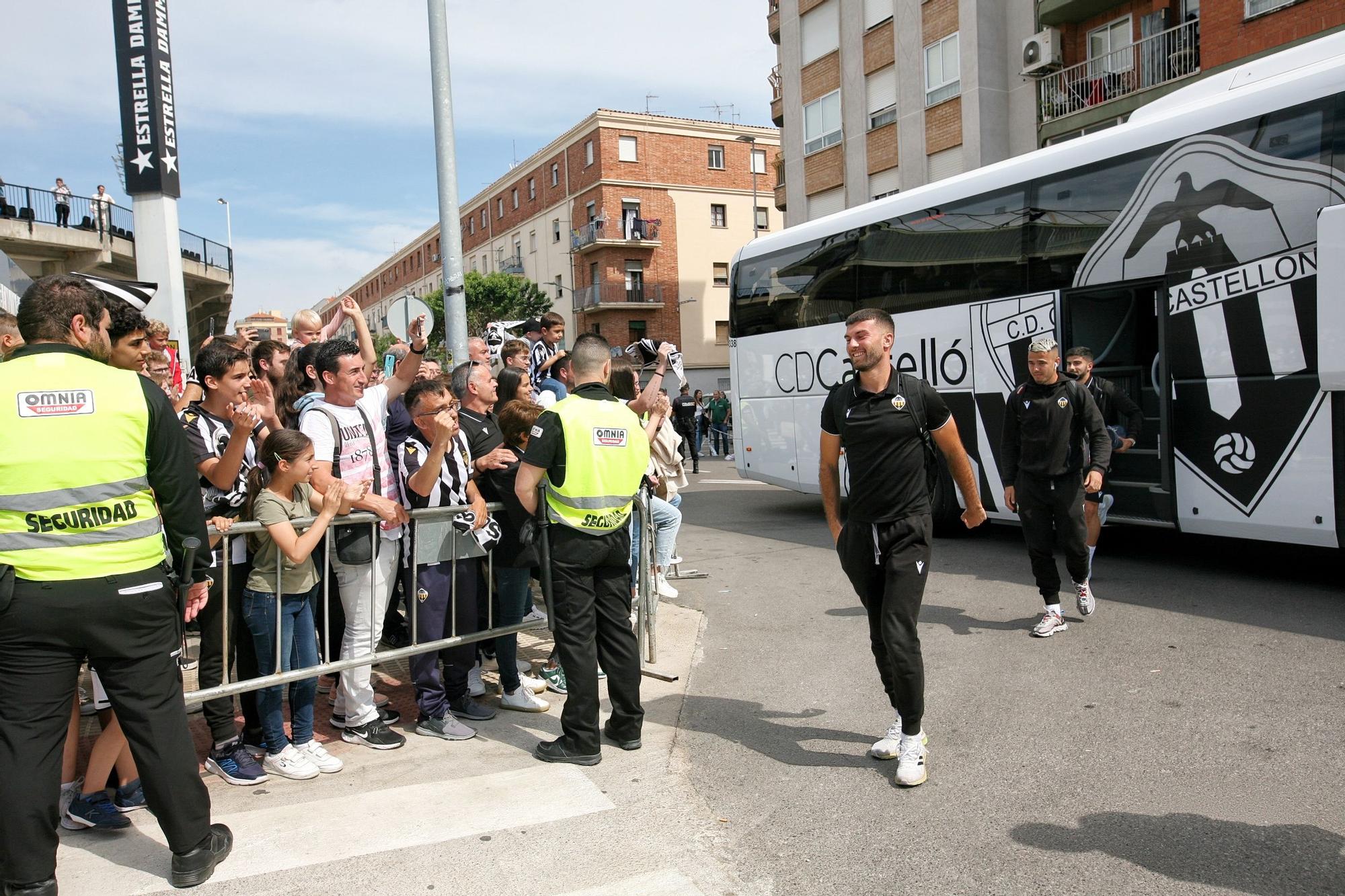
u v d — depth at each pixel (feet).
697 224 142.61
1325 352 19.97
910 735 12.50
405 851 10.77
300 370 16.60
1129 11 59.31
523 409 16.22
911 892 9.78
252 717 13.87
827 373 35.70
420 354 17.20
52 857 9.31
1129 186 24.58
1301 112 20.77
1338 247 19.70
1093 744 13.52
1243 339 21.95
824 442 13.58
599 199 137.49
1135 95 56.44
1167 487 23.61
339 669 13.79
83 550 9.07
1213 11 50.88
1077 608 21.16
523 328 27.37
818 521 38.91
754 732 14.85
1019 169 27.94
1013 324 27.99
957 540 31.71
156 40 40.52
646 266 139.23
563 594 13.55
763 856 10.71
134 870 10.32
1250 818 10.97
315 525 12.92
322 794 12.59
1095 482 19.11
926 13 71.20
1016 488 19.93
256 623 12.98
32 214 63.62
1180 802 11.51
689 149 141.79
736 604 24.11
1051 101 64.23
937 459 12.85
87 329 9.59
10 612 8.84
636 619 19.26
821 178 83.41
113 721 11.30
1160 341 23.75
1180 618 19.95
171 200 41.27
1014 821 11.26
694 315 142.41
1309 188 20.58
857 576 13.21
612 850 10.83
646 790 12.59
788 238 38.01
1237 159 22.00
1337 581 22.52
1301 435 20.95
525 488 13.37
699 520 41.14
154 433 9.72
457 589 15.25
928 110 71.56
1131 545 28.76
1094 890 9.59
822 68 82.79
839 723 15.08
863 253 33.88
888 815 11.64
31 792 9.04
